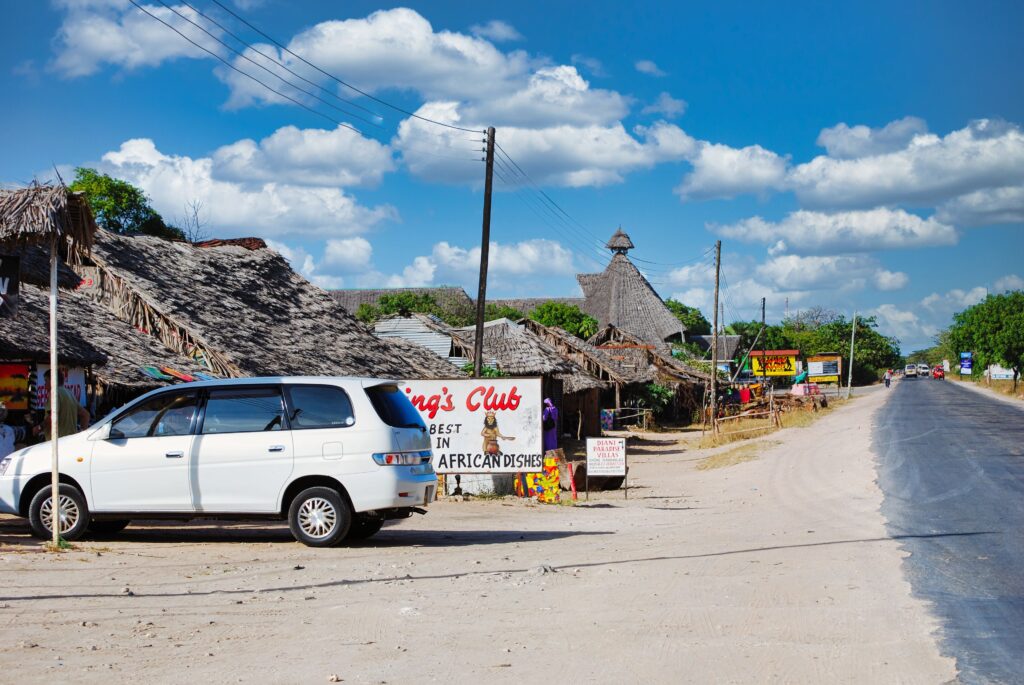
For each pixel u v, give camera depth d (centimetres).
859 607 816
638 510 1819
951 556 1091
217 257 2681
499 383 2041
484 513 1725
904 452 2703
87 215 1112
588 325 7344
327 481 1166
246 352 2169
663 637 709
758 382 8050
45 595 823
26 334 1608
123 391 1989
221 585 902
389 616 778
